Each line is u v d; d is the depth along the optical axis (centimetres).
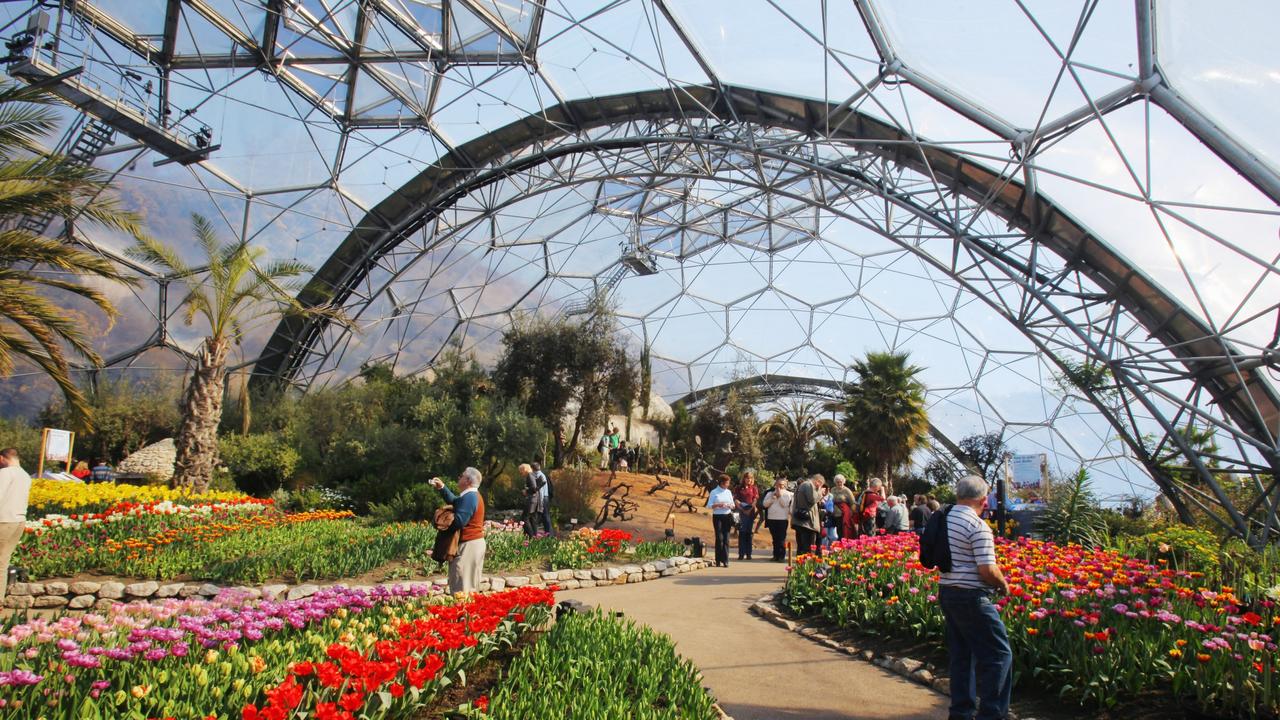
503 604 557
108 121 2447
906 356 3139
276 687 359
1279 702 436
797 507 1353
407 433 2347
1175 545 955
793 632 786
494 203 3694
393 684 391
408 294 4253
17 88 1135
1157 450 2116
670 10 2002
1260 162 1155
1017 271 2220
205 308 2027
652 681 457
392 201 3588
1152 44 1210
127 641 430
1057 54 1372
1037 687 540
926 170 2261
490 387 3028
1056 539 1409
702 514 2542
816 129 2362
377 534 1361
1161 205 1398
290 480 2656
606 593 1067
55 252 1184
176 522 1364
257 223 3428
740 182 2983
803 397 5109
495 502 2194
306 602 555
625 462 3538
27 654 400
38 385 3162
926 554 489
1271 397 1727
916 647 664
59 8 2242
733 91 2452
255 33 2561
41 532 1142
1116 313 1972
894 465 3150
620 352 3147
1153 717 464
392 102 3019
